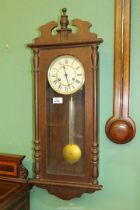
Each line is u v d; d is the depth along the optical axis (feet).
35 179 3.97
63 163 3.94
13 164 4.16
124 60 3.69
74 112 3.89
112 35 3.78
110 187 3.92
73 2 3.93
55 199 4.23
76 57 3.68
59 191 3.93
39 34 4.14
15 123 4.38
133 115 3.75
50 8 4.06
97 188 3.66
